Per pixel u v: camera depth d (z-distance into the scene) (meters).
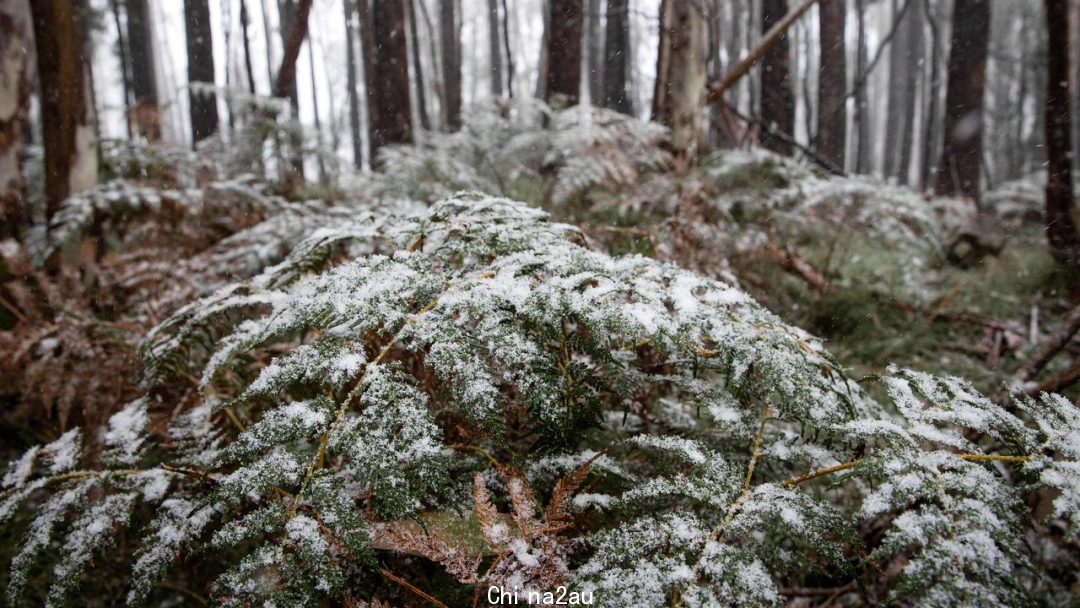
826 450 1.41
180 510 1.30
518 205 1.85
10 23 3.33
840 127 13.90
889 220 4.19
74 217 3.14
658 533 1.11
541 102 5.87
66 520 2.04
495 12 20.08
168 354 1.69
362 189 4.52
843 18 14.29
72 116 3.56
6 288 2.86
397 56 7.98
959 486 1.09
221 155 5.30
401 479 1.04
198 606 1.70
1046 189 4.82
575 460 1.41
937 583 0.94
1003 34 20.50
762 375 1.24
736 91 19.50
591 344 1.39
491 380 1.19
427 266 1.49
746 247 3.75
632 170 4.17
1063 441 1.22
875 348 3.63
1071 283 4.51
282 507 1.07
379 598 1.32
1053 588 1.69
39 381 2.33
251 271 2.93
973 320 4.11
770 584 1.02
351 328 1.28
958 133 9.60
